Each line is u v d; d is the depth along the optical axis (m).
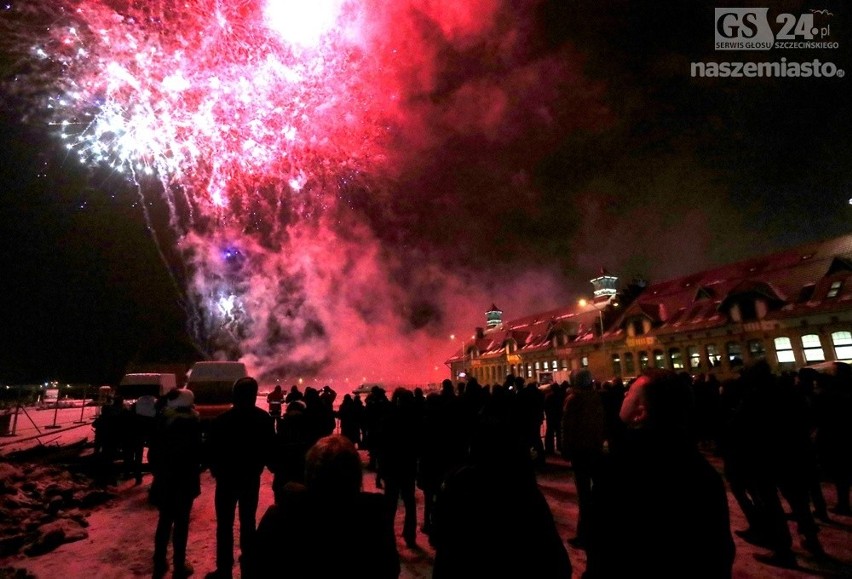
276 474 5.05
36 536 6.72
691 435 2.32
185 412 5.68
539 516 2.32
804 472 5.73
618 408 10.12
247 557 2.38
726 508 2.15
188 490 5.46
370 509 2.36
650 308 36.72
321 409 7.70
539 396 11.48
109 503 9.02
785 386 5.90
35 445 12.95
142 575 5.64
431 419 6.90
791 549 5.87
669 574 2.02
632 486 2.16
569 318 47.66
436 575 2.33
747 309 29.22
